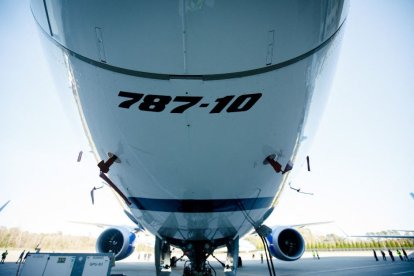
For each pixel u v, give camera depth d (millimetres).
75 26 2807
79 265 5773
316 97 3971
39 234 136250
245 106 3275
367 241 110875
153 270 17656
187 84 2994
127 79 3020
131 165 4152
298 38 2895
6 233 130500
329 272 16312
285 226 10617
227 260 6934
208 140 3527
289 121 3717
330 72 4027
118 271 16219
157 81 2988
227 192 4477
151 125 3414
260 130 3561
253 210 5371
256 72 3004
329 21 3062
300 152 4793
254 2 2564
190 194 4496
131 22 2609
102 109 3459
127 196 5250
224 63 2838
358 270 17891
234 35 2672
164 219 5367
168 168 3936
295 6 2689
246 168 4043
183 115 3287
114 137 3764
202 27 2600
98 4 2584
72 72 3344
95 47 2867
